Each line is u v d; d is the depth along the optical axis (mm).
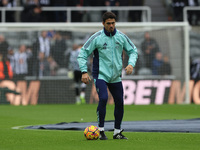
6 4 77438
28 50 67312
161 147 18969
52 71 66938
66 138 23250
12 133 25953
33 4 74000
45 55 67438
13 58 66125
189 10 80250
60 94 65062
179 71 66250
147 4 82438
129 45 23203
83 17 77438
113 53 22562
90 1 78500
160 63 67062
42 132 26547
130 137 23578
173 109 52406
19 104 63812
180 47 67125
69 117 41281
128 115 44219
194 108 53750
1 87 64000
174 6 79938
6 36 68625
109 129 27766
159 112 48219
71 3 78438
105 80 22578
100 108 22250
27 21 73562
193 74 69562
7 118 39688
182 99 65125
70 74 63750
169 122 34312
